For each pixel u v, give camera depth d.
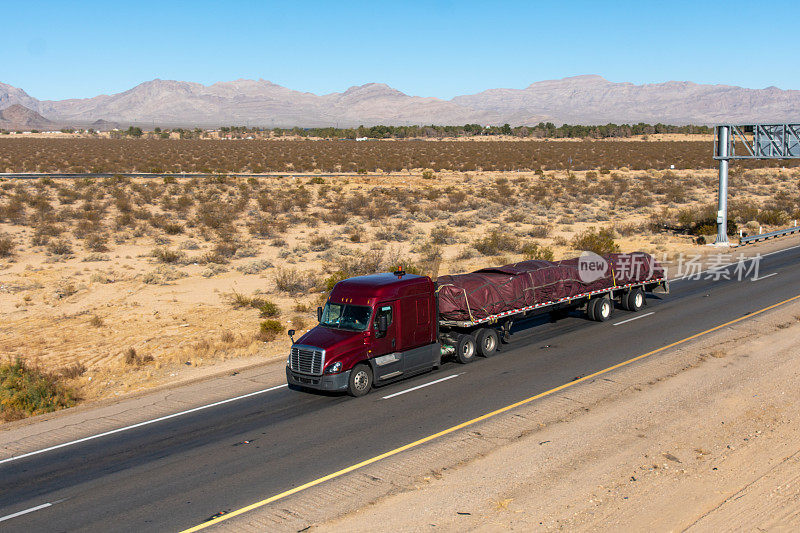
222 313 25.27
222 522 9.82
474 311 17.75
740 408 13.87
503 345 19.70
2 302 26.98
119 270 33.22
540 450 12.08
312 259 36.50
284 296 28.12
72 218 47.31
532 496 10.39
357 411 14.51
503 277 18.98
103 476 11.57
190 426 13.98
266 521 9.82
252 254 37.84
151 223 46.25
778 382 15.37
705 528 9.38
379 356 15.82
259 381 17.11
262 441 12.98
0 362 19.30
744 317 21.75
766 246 38.00
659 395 14.77
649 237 41.81
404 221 49.84
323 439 12.97
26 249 37.84
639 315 22.86
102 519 10.00
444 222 50.25
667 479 10.84
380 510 10.07
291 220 49.38
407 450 12.28
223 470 11.66
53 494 10.91
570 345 19.33
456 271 30.97
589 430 12.94
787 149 34.84
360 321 15.69
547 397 14.91
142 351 20.38
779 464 11.27
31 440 13.54
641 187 69.81
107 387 17.38
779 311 22.31
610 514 9.80
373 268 31.84
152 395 16.30
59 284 30.08
